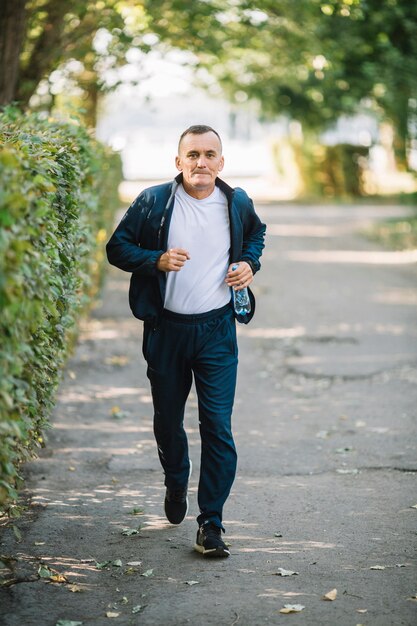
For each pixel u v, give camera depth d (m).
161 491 6.61
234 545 5.57
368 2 19.67
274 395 9.48
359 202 35.88
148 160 64.81
